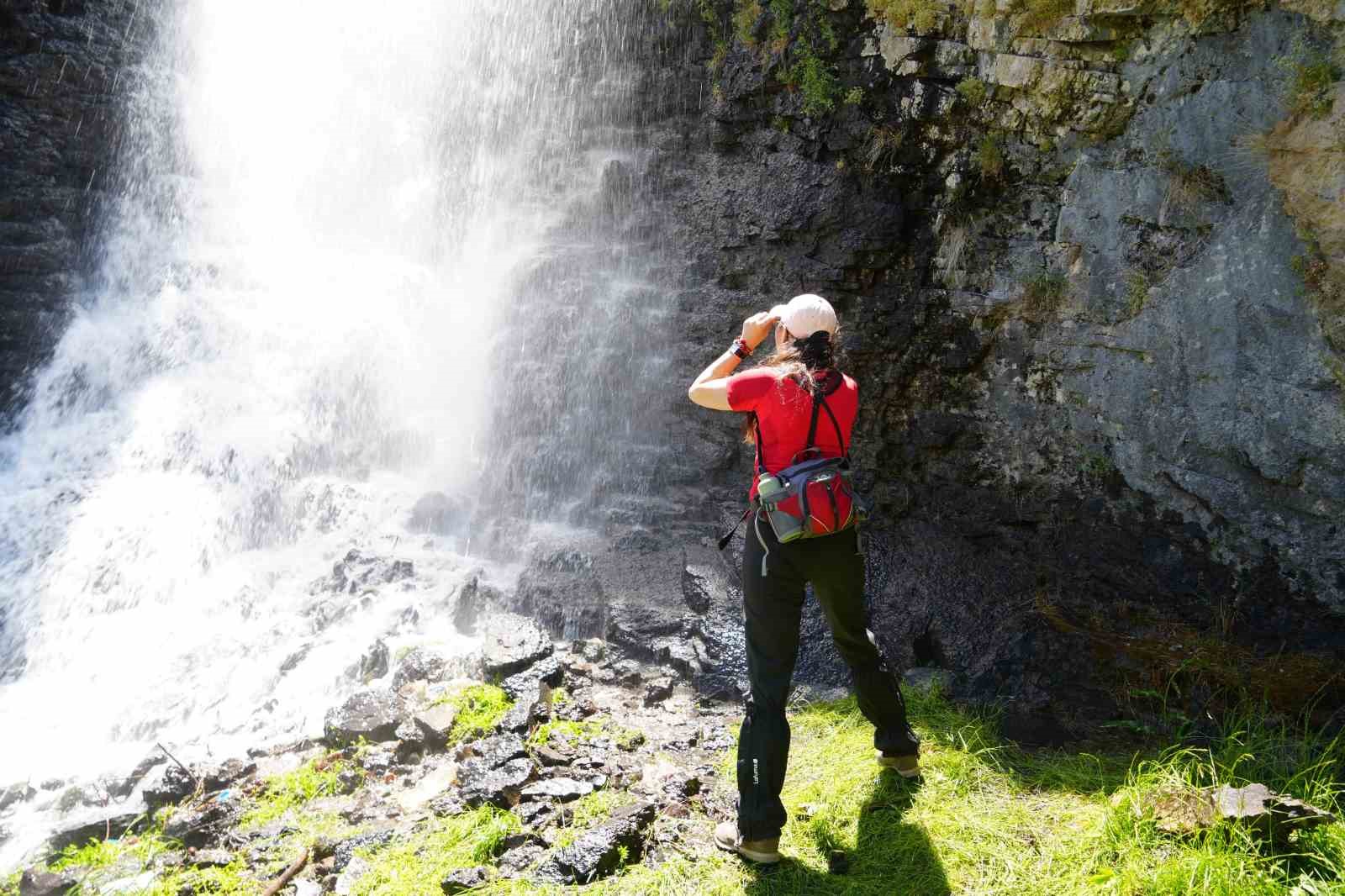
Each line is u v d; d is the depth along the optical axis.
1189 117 4.31
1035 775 3.38
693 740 3.82
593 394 6.31
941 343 5.30
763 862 2.92
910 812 3.16
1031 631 4.25
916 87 5.13
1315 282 3.96
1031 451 5.05
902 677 4.15
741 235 5.98
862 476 5.48
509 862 2.97
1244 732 3.43
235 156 7.71
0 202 6.58
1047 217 4.89
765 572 2.86
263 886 2.97
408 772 3.62
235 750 4.00
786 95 5.73
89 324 6.89
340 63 7.88
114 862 3.16
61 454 6.34
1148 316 4.52
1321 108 3.84
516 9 7.23
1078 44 4.60
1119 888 2.71
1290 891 2.57
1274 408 4.12
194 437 6.32
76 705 4.57
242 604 5.34
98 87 7.02
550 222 6.94
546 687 4.15
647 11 6.59
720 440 5.90
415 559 5.59
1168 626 4.18
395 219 7.63
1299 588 4.10
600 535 5.67
